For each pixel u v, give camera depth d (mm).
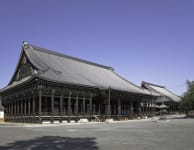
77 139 20297
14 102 64188
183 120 57531
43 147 15922
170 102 107875
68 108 56250
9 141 19016
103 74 79625
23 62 62875
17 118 60906
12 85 64125
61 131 29469
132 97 75125
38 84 50875
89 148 15422
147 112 83875
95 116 61781
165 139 19969
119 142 18203
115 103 72500
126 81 85812
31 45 63812
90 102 61375
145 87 106500
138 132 27031
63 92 55156
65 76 58875
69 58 73125
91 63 80750
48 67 57938
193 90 75562
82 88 59125
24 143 17844
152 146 16078
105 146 16203
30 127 39156
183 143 17500
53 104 53188
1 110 75875
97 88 62312
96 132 27438
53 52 68625
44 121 51469
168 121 54219
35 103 53938
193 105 75562
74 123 51438
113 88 65625
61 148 15492
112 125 42875
